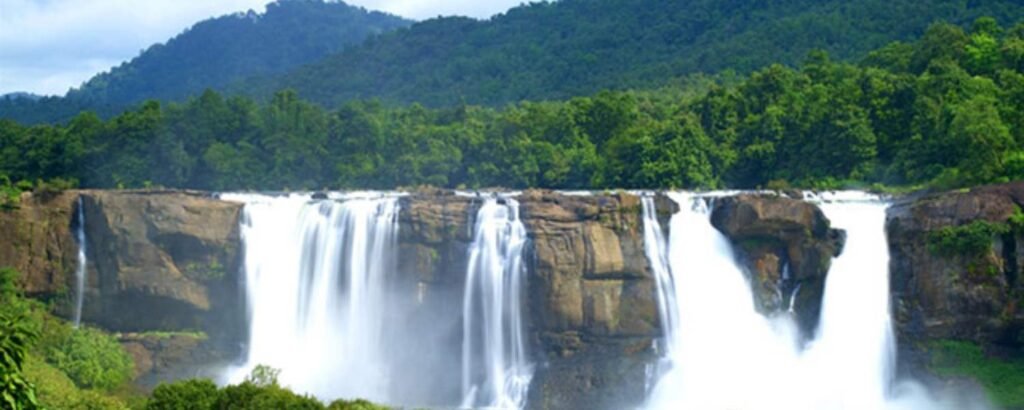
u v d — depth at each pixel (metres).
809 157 113.75
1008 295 88.50
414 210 92.75
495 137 127.69
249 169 121.19
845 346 92.56
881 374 91.44
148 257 91.75
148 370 89.81
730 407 88.81
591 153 123.81
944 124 103.94
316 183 123.50
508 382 91.12
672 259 93.69
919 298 91.06
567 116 131.50
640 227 93.56
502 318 91.88
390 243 93.06
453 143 125.75
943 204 90.81
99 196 92.81
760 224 93.31
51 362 81.38
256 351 92.88
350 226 93.75
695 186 114.38
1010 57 120.56
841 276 93.56
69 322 91.12
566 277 91.25
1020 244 88.62
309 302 93.50
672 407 89.00
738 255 94.81
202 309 92.62
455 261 92.69
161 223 91.69
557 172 122.56
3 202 93.00
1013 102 108.19
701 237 94.56
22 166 123.69
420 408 88.94
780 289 94.50
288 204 94.94
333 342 92.94
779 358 92.44
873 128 113.12
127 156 121.75
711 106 126.88
